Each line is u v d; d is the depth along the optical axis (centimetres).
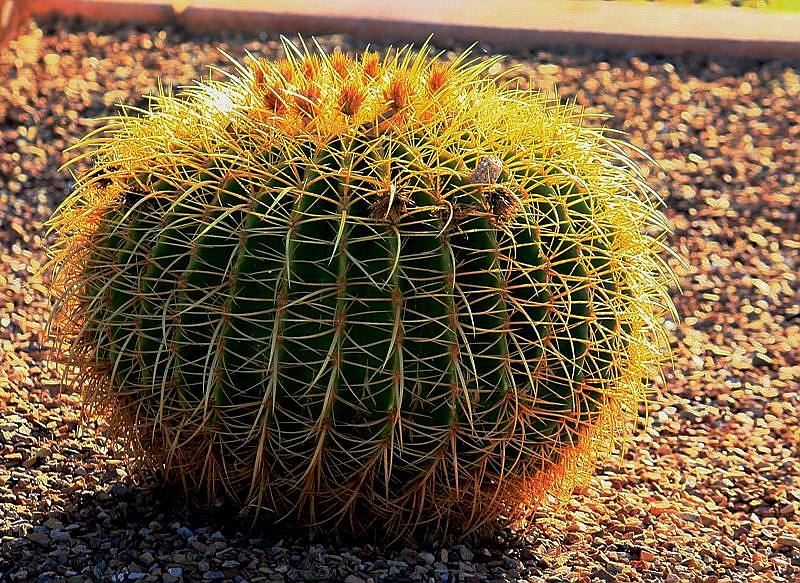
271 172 323
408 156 325
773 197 768
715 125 851
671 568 395
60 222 373
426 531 374
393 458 334
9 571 356
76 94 834
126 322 340
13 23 911
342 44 928
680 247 714
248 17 947
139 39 923
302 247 315
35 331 579
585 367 347
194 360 331
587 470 398
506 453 345
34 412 485
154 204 340
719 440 519
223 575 349
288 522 369
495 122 351
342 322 314
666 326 633
